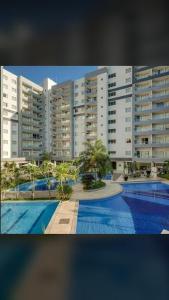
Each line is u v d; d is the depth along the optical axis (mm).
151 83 28891
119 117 31750
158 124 28250
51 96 39562
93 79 34531
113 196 14359
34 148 36438
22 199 13188
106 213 10891
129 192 16047
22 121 34375
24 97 35594
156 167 26500
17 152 33438
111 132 32469
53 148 38844
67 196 13391
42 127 39406
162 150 27672
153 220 9875
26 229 8719
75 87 36938
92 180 17406
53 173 15273
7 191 14867
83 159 18016
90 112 34094
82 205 12281
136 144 29297
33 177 17438
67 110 37438
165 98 27438
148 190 17047
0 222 9547
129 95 30859
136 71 30000
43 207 11922
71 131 36594
